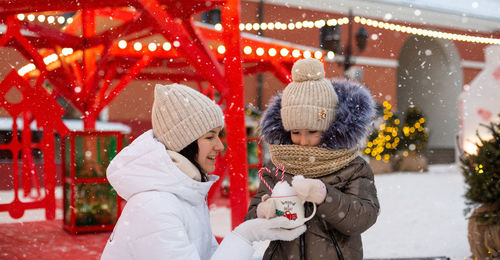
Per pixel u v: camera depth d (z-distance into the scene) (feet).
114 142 21.67
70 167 21.09
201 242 6.66
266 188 8.04
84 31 25.93
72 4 17.80
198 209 6.75
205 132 6.67
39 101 24.47
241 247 6.31
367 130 7.59
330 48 59.72
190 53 17.31
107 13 26.27
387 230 23.31
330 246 7.42
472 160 15.48
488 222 14.35
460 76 84.28
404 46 87.66
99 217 21.34
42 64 24.38
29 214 27.84
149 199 6.10
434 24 78.02
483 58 85.71
